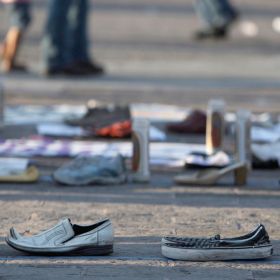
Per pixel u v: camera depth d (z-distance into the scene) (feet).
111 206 65.31
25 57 167.53
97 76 146.10
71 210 63.98
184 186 72.90
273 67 160.86
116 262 51.08
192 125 96.27
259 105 118.83
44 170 78.13
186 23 227.61
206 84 138.72
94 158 74.59
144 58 169.27
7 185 72.38
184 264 50.70
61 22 143.33
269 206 66.18
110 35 200.13
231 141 92.22
